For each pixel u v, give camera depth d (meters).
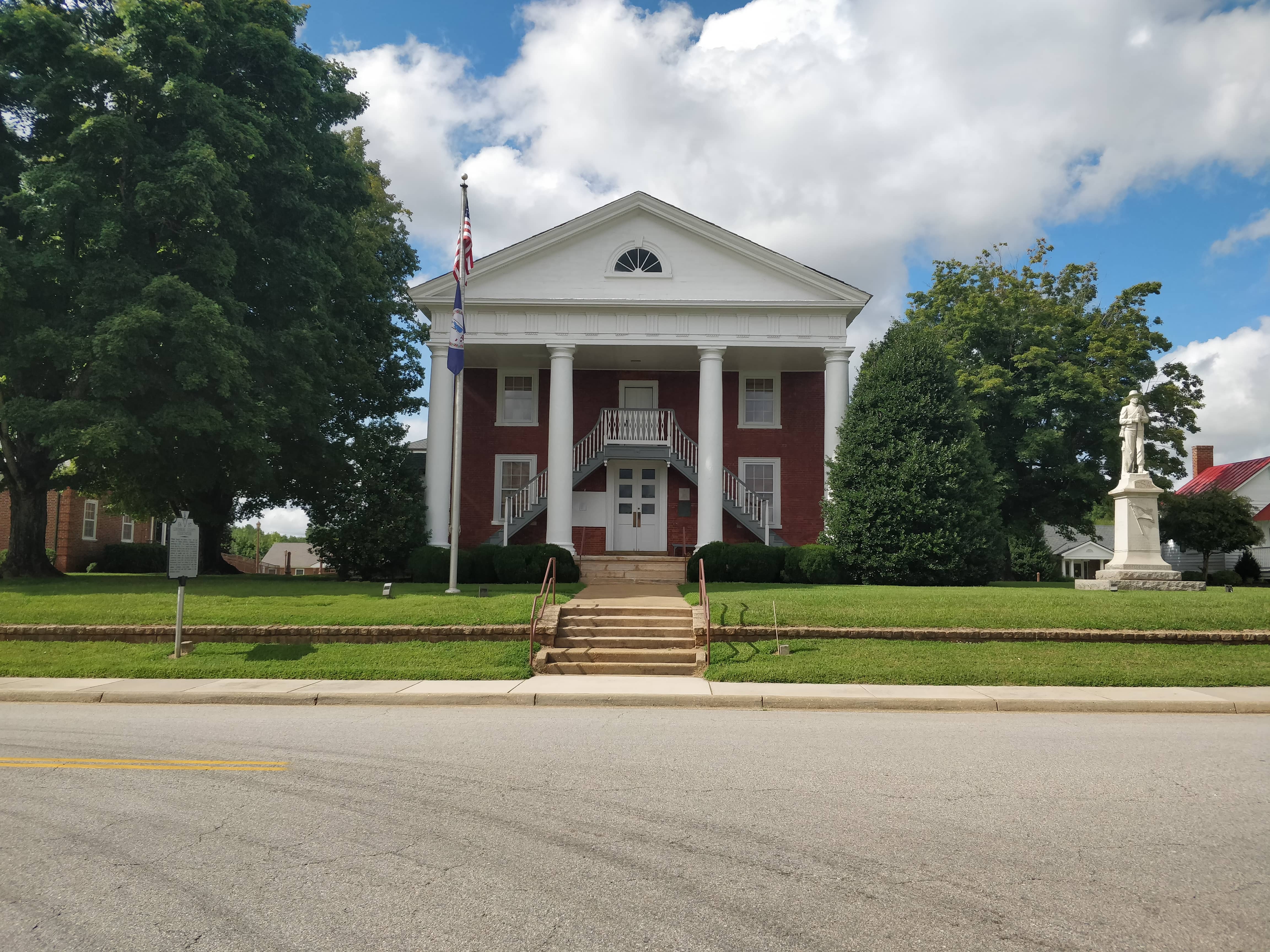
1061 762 8.52
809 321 28.80
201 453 25.14
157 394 22.62
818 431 32.53
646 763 8.41
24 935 4.52
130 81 21.31
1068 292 42.81
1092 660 14.65
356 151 38.88
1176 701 12.19
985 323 38.97
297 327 24.80
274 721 10.85
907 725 10.74
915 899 5.00
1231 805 6.97
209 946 4.39
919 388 25.30
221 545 35.59
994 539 25.17
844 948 4.37
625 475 31.83
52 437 20.25
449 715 11.38
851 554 24.48
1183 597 18.77
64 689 12.84
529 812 6.70
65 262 21.02
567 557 25.09
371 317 32.44
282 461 28.39
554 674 14.67
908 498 24.06
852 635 15.66
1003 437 38.50
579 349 29.39
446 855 5.73
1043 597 18.70
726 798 7.12
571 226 28.67
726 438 32.50
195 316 20.58
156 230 22.91
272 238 25.27
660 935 4.50
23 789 7.36
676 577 26.70
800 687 13.31
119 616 16.72
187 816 6.60
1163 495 41.72
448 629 15.80
